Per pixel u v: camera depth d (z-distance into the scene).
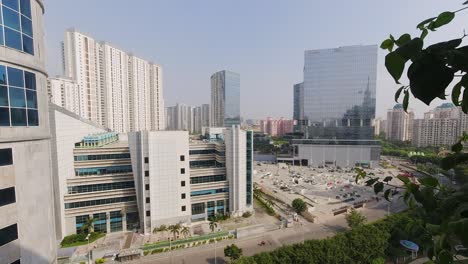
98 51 87.00
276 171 104.69
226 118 158.50
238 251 37.25
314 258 30.94
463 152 3.40
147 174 46.31
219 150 56.19
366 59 111.50
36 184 18.23
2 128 15.34
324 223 52.97
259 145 165.38
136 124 103.88
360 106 112.75
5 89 15.45
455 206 2.89
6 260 15.80
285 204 63.62
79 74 80.44
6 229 15.95
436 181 3.41
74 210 43.53
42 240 18.83
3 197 15.75
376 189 4.32
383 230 36.69
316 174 98.94
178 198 48.84
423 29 2.12
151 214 46.56
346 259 31.73
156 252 41.00
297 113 174.75
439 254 3.27
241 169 54.72
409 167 106.06
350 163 113.12
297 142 121.50
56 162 41.53
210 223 46.91
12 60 15.73
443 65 1.84
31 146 17.72
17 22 16.12
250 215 55.47
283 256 30.69
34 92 17.75
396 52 1.99
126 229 47.34
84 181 44.69
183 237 44.91
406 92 2.23
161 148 46.97
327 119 117.88
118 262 38.31
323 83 118.06
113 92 92.00
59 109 42.00
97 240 43.62
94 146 49.00
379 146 110.94
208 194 53.31
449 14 1.96
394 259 37.50
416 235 4.21
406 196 3.75
